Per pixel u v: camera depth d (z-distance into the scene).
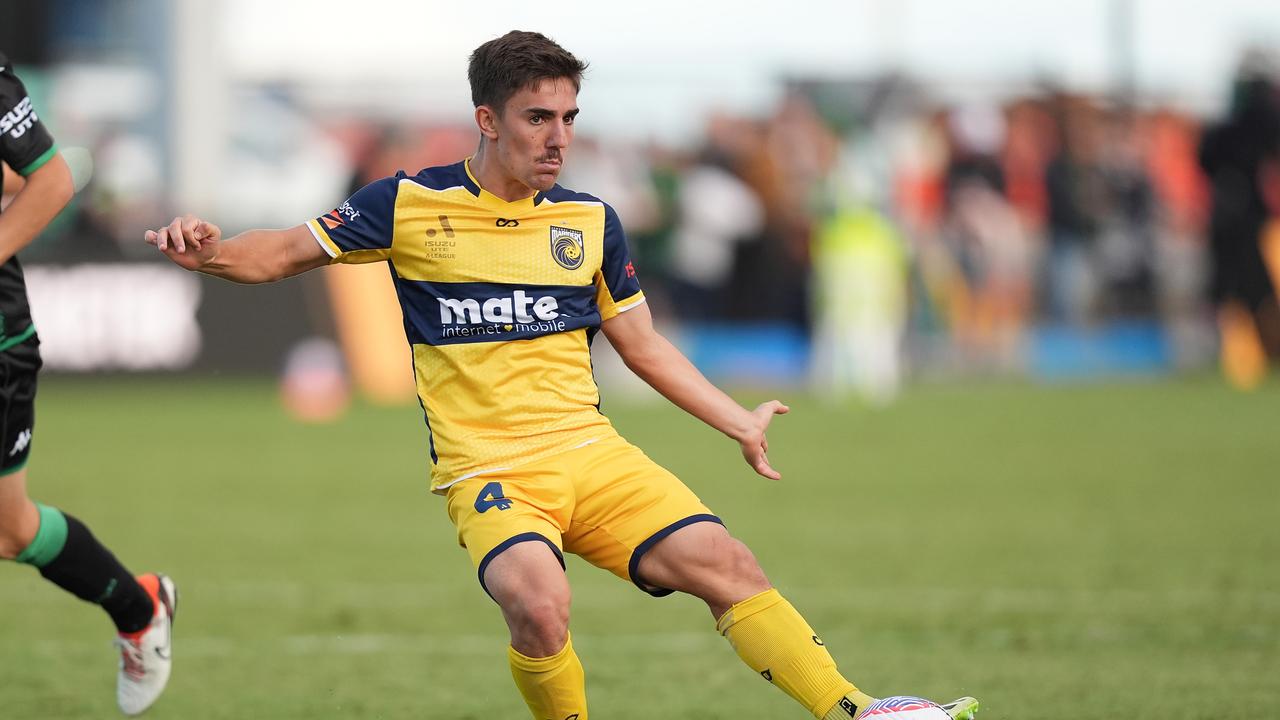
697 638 22.73
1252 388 72.25
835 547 31.33
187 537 32.94
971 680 19.69
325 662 21.09
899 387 74.75
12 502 16.44
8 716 18.02
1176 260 77.06
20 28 79.62
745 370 73.75
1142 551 30.53
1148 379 77.00
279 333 65.38
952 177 75.38
